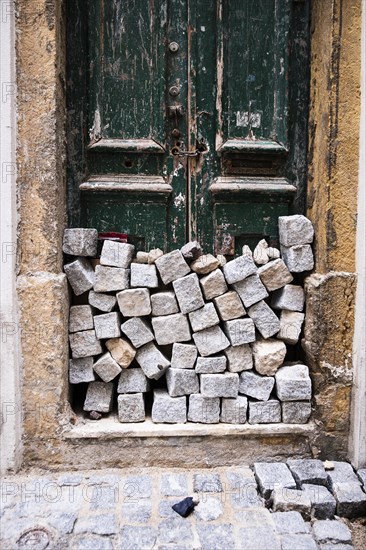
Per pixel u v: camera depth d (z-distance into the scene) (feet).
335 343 7.54
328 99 7.35
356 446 7.39
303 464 7.30
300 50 8.04
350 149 7.41
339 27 7.24
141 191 7.82
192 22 7.82
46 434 7.29
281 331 7.76
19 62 6.96
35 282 7.09
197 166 8.06
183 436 7.42
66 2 7.62
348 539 5.93
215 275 7.46
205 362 7.48
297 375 7.60
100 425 7.53
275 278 7.70
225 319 7.53
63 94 7.54
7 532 5.90
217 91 7.90
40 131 7.06
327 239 7.45
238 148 7.88
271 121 8.03
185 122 7.98
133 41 7.73
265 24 7.87
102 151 7.84
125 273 7.48
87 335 7.54
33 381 7.22
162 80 7.77
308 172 8.06
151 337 7.51
